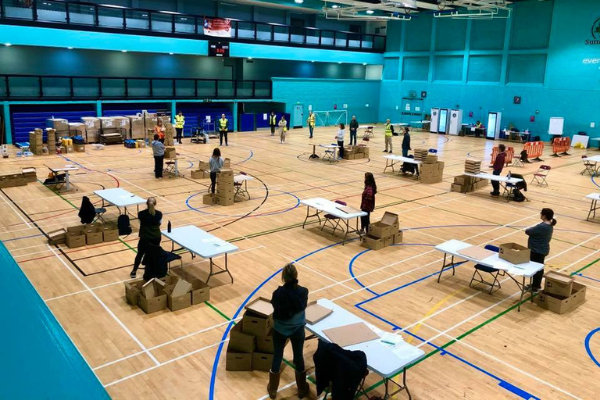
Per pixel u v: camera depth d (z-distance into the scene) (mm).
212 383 6184
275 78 33938
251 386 6152
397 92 39938
